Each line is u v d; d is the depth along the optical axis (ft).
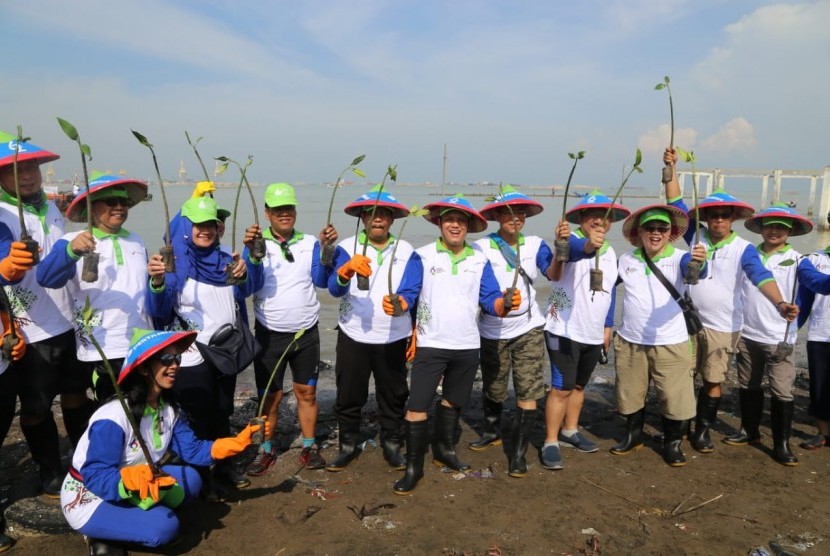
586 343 15.24
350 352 14.73
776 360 15.38
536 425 19.25
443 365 14.19
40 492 13.94
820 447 16.89
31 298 12.46
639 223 15.37
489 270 14.43
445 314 13.96
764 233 17.02
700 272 14.48
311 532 12.36
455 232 13.93
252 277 13.85
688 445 17.15
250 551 11.69
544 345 15.89
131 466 10.57
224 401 13.64
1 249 11.89
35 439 13.17
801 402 21.58
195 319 12.93
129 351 10.91
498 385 16.40
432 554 11.64
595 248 13.42
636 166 13.85
